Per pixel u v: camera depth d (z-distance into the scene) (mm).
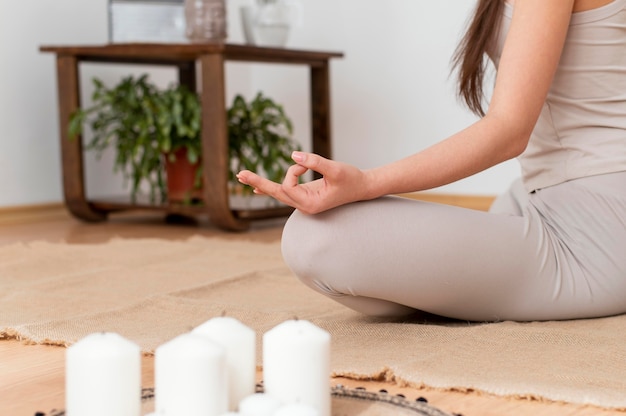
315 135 4195
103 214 4121
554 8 1571
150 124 3801
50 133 4324
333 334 1746
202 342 1092
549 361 1527
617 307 1800
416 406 1276
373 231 1602
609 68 1716
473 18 1751
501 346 1614
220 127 3631
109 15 4230
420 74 4574
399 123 4672
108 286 2389
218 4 4043
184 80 4453
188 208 3793
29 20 4203
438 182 1568
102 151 4523
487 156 1564
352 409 1272
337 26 4828
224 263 2781
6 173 4133
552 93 1759
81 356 1083
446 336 1685
